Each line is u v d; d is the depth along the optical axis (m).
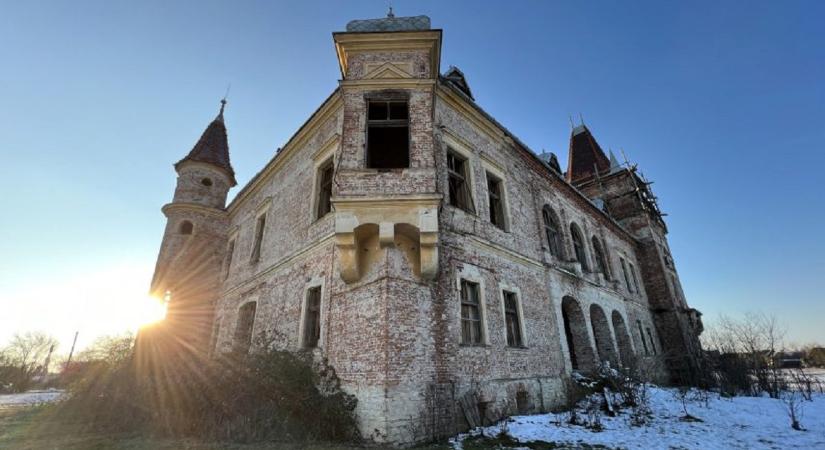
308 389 9.00
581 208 20.70
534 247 15.05
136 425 10.29
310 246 12.16
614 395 12.73
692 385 19.78
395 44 11.67
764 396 16.47
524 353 12.16
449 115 13.05
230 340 16.27
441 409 8.86
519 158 16.38
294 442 7.92
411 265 9.79
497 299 11.96
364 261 9.95
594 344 16.09
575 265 17.16
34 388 40.75
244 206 20.33
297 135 14.86
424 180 9.81
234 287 17.92
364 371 8.75
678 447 8.05
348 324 9.62
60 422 11.39
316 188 13.07
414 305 9.38
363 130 10.54
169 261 20.55
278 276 13.95
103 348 15.20
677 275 30.20
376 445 7.77
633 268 25.00
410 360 8.77
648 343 22.30
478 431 9.06
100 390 12.12
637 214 28.02
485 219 12.86
